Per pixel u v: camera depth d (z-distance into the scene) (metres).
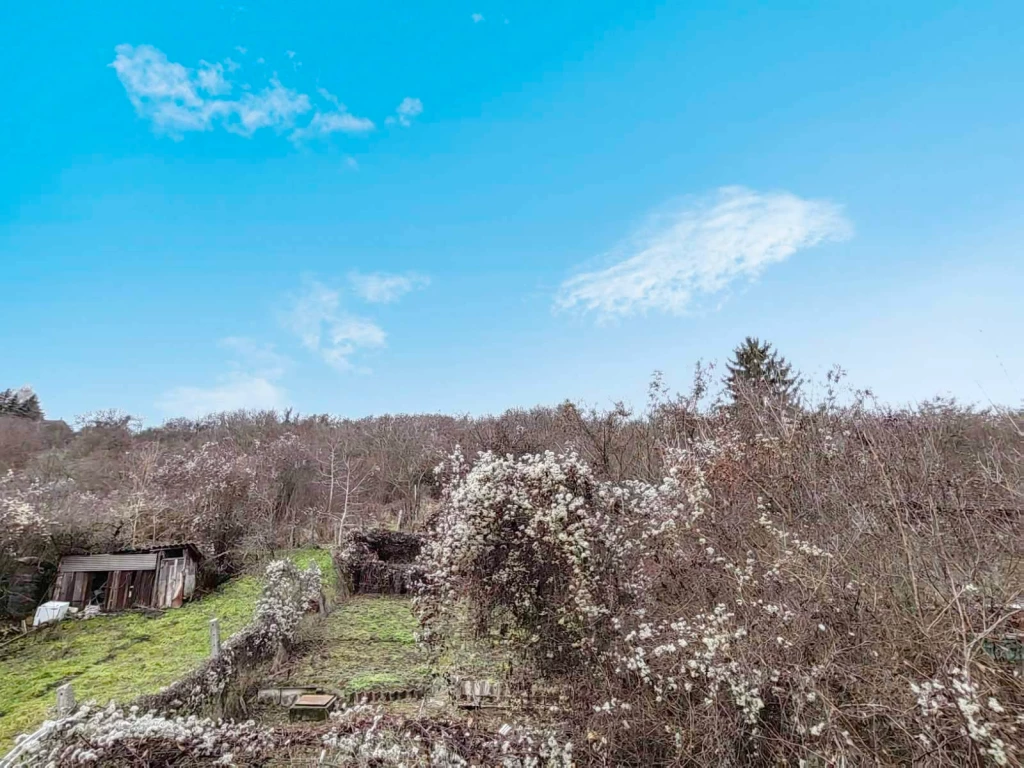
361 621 12.06
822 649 4.29
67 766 4.51
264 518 16.53
